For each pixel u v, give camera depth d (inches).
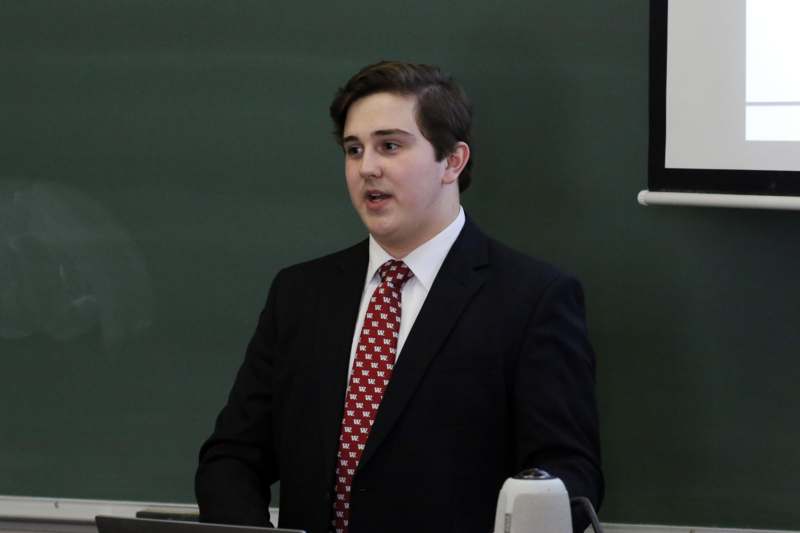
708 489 283.4
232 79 301.1
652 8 269.9
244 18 300.0
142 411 306.0
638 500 286.4
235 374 302.4
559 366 232.4
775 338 279.9
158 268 305.0
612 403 287.1
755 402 281.1
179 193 304.0
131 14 304.0
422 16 293.0
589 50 285.9
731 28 263.7
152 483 305.9
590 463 226.5
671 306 284.0
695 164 267.1
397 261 242.2
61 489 309.0
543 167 289.0
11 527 310.5
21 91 309.0
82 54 306.0
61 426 309.0
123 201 306.0
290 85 299.0
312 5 297.4
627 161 285.1
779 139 262.1
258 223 301.4
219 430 252.4
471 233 246.7
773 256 279.6
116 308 306.7
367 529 228.2
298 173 299.6
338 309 244.1
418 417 229.9
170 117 303.4
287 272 258.7
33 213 309.3
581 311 242.4
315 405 237.8
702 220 282.2
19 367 310.3
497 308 236.2
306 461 236.1
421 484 227.9
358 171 233.5
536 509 168.1
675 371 284.5
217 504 236.4
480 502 231.3
